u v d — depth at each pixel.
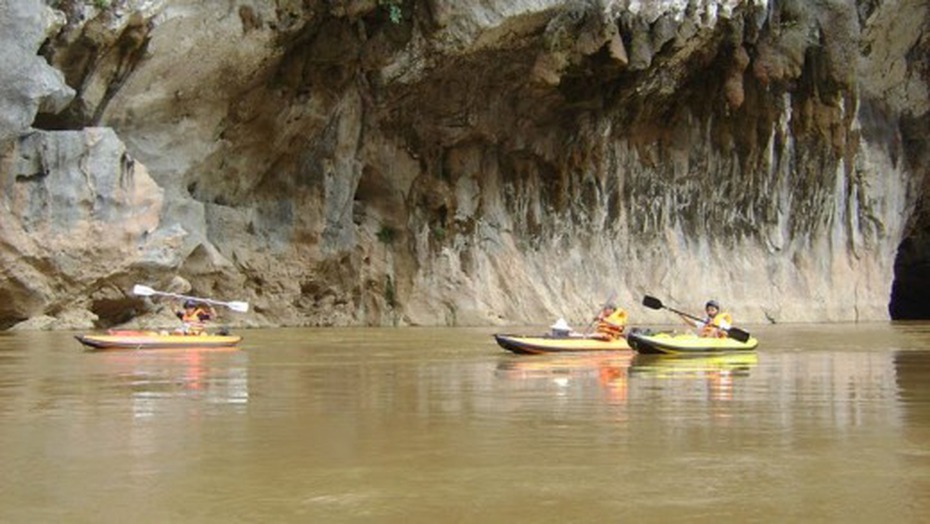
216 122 26.34
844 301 37.25
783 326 30.28
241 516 4.71
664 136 34.97
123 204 22.92
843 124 35.97
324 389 10.14
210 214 27.31
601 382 10.79
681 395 9.45
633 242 34.88
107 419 7.82
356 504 4.94
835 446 6.47
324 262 29.23
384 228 31.14
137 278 23.33
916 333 24.67
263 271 28.16
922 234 44.62
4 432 7.13
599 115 32.97
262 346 18.05
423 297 31.16
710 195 35.94
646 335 15.11
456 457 6.12
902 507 4.84
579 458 6.08
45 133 22.05
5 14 21.12
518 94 31.44
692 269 35.31
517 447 6.47
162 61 24.48
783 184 36.56
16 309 22.09
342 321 30.05
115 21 23.08
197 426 7.43
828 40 34.88
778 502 4.95
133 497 5.09
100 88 23.92
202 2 24.50
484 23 28.44
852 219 38.00
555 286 33.00
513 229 33.09
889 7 36.66
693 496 5.08
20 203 21.72
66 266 22.23
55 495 5.13
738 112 35.28
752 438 6.80
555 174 33.47
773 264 36.53
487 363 13.79
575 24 29.59
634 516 4.69
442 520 4.63
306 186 29.06
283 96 27.52
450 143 31.58
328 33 27.45
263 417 7.91
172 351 16.16
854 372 12.27
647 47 30.55
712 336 15.97
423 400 9.09
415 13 28.31
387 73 28.84
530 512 4.77
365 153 30.22
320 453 6.27
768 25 33.78
